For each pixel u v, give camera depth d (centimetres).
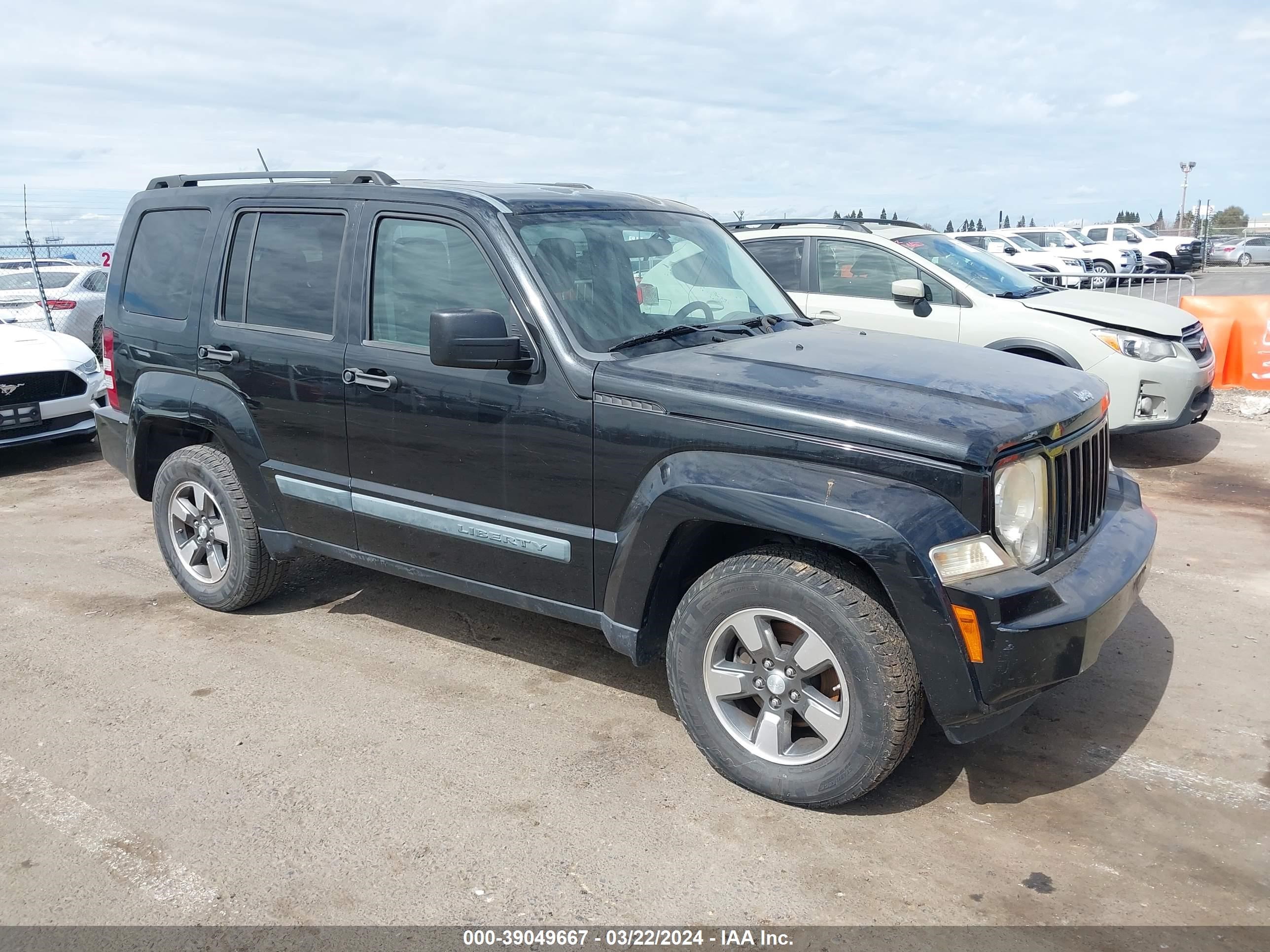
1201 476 723
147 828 314
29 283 1405
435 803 326
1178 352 714
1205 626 462
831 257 805
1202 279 3041
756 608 314
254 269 440
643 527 330
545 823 315
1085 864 293
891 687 295
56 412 813
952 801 326
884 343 393
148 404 476
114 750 362
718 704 331
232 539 469
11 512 690
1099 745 361
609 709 392
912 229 831
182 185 489
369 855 299
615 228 409
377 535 412
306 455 427
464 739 368
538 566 367
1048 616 288
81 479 786
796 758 318
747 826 312
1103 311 735
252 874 291
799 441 305
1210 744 360
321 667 431
